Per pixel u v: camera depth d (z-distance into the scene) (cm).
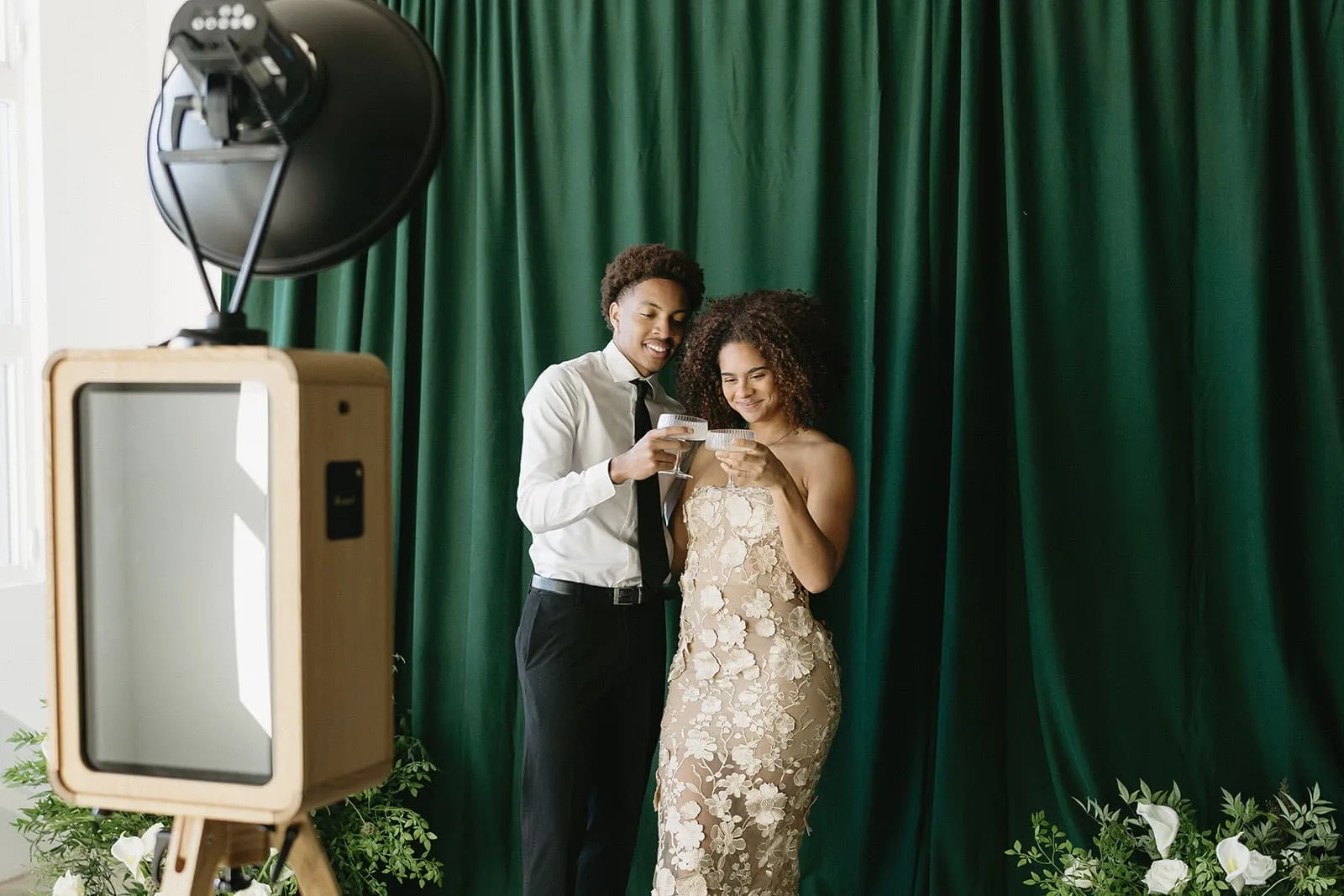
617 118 302
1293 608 258
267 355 100
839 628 288
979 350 272
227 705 105
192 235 117
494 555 308
